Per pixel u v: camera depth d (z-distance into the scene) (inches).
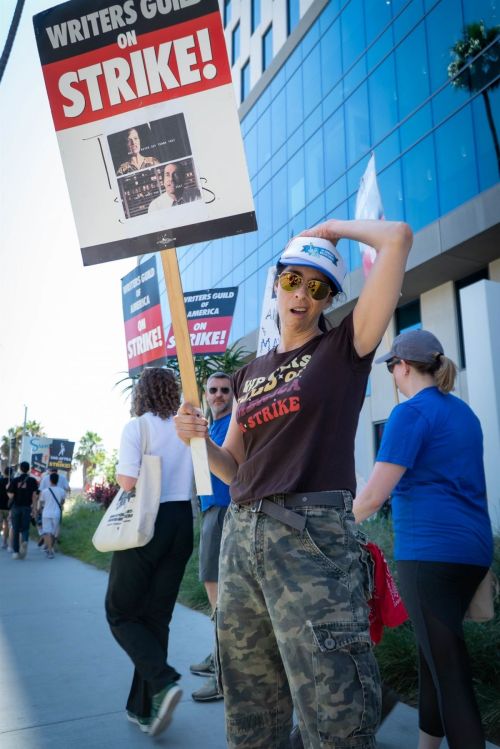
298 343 77.6
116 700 140.8
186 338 77.7
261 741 70.7
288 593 63.5
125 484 123.1
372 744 60.0
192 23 81.7
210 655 158.7
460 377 559.8
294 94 852.0
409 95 606.5
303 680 61.7
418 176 585.9
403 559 87.8
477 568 86.7
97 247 83.6
